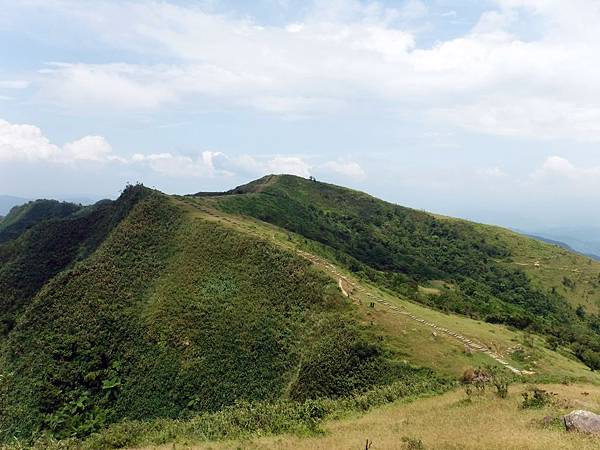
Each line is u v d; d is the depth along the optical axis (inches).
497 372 2212.1
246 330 2925.7
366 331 2605.8
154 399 2650.1
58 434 2432.3
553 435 994.7
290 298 3120.1
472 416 1295.5
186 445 1294.3
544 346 3112.7
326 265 3614.7
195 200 5147.6
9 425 2564.0
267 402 2191.2
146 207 4222.4
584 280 6589.6
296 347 2775.6
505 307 4697.3
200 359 2797.7
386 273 5049.2
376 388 2123.5
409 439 1064.8
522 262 7199.8
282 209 6501.0
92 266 3580.2
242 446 1173.1
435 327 2817.4
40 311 3238.2
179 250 3747.5
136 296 3380.9
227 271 3417.8
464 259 7111.2
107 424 2544.3
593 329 5462.6
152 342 2972.4
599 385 1891.0
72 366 2837.1
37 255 4904.0
